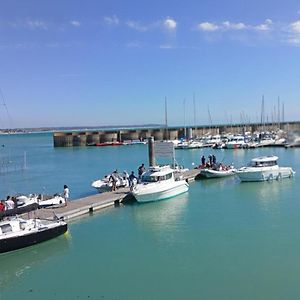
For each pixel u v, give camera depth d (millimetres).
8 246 24516
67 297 19000
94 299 18672
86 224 31281
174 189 41031
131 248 25234
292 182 49031
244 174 49906
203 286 19500
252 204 37000
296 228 28484
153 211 35125
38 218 29328
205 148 108500
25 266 23000
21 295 19406
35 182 57906
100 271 21828
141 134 143250
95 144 136750
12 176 64875
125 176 47031
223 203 37781
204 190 44969
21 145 161500
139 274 21188
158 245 25641
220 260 22656
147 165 74688
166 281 20219
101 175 62906
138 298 18547
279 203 37156
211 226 29625
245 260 22562
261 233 27469
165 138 134375
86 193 47344
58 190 50719
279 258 22703
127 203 38500
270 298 18141
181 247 25094
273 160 51625
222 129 144125
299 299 18000
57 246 26188
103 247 25656
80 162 84125
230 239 26328
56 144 140375
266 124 121125
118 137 143000
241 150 98688
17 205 32656
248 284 19578
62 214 31844
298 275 20406
